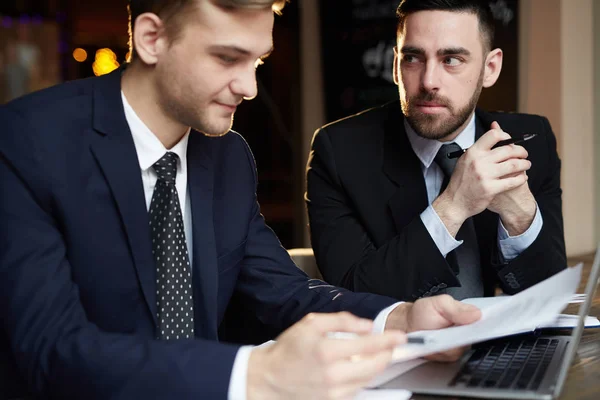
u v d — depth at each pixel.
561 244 1.90
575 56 4.44
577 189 4.52
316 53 5.09
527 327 1.05
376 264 1.63
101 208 1.16
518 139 1.60
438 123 1.69
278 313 1.42
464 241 1.75
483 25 1.69
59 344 0.98
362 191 1.82
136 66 1.20
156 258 1.21
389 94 4.71
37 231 1.08
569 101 4.39
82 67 9.47
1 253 1.06
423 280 1.59
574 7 4.41
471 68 1.67
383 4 4.67
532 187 1.90
